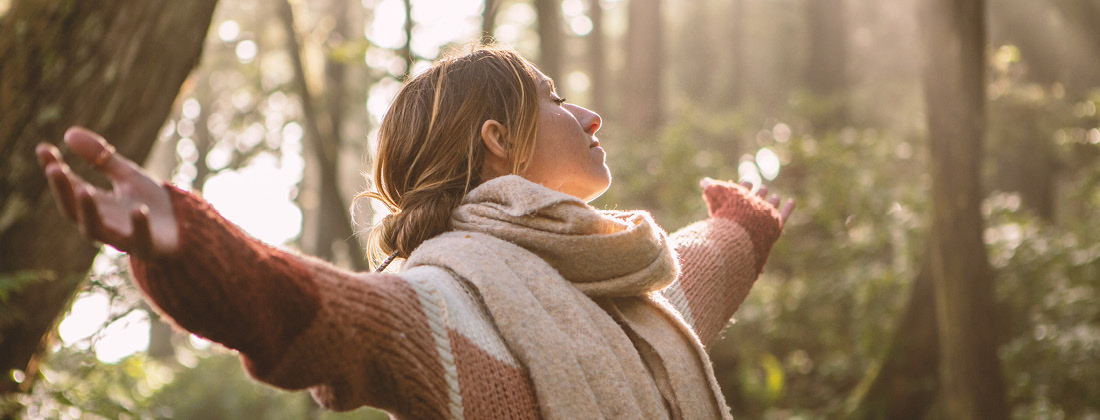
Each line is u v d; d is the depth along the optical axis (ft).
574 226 3.06
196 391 33.01
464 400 2.64
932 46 19.17
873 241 26.32
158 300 2.18
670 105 57.62
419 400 2.57
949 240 19.06
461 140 3.40
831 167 27.50
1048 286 22.76
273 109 49.06
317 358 2.36
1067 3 43.50
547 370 2.81
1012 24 45.03
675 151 28.68
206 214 2.20
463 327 2.74
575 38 62.18
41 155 1.87
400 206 3.51
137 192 2.09
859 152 29.45
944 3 18.85
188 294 2.15
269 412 31.22
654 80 39.78
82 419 8.88
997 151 37.09
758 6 60.95
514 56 3.58
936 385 21.40
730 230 4.65
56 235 8.41
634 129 38.60
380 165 3.57
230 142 53.26
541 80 3.63
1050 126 34.53
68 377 9.41
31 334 8.53
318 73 32.22
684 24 62.34
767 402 23.35
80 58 8.35
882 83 45.37
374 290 2.52
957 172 18.90
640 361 3.07
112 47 8.45
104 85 8.43
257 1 42.52
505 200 3.17
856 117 43.21
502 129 3.40
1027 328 22.94
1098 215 25.76
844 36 46.65
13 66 8.26
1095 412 19.48
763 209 4.86
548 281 3.00
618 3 63.82
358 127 53.01
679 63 61.62
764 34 61.00
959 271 18.89
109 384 9.78
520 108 3.43
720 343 25.54
